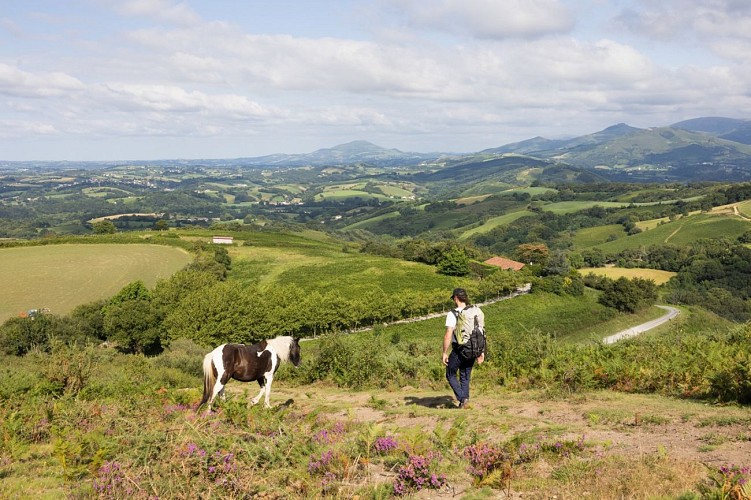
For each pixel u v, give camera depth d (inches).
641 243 6619.1
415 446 281.7
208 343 2262.6
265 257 4690.0
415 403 471.2
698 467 231.5
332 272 4042.8
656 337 713.0
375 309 2797.7
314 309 2600.9
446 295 3117.6
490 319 3006.9
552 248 7381.9
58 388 549.6
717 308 4131.4
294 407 481.7
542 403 422.6
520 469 253.3
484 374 594.2
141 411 411.8
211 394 435.8
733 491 190.2
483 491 231.3
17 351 2126.0
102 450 282.0
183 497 223.1
